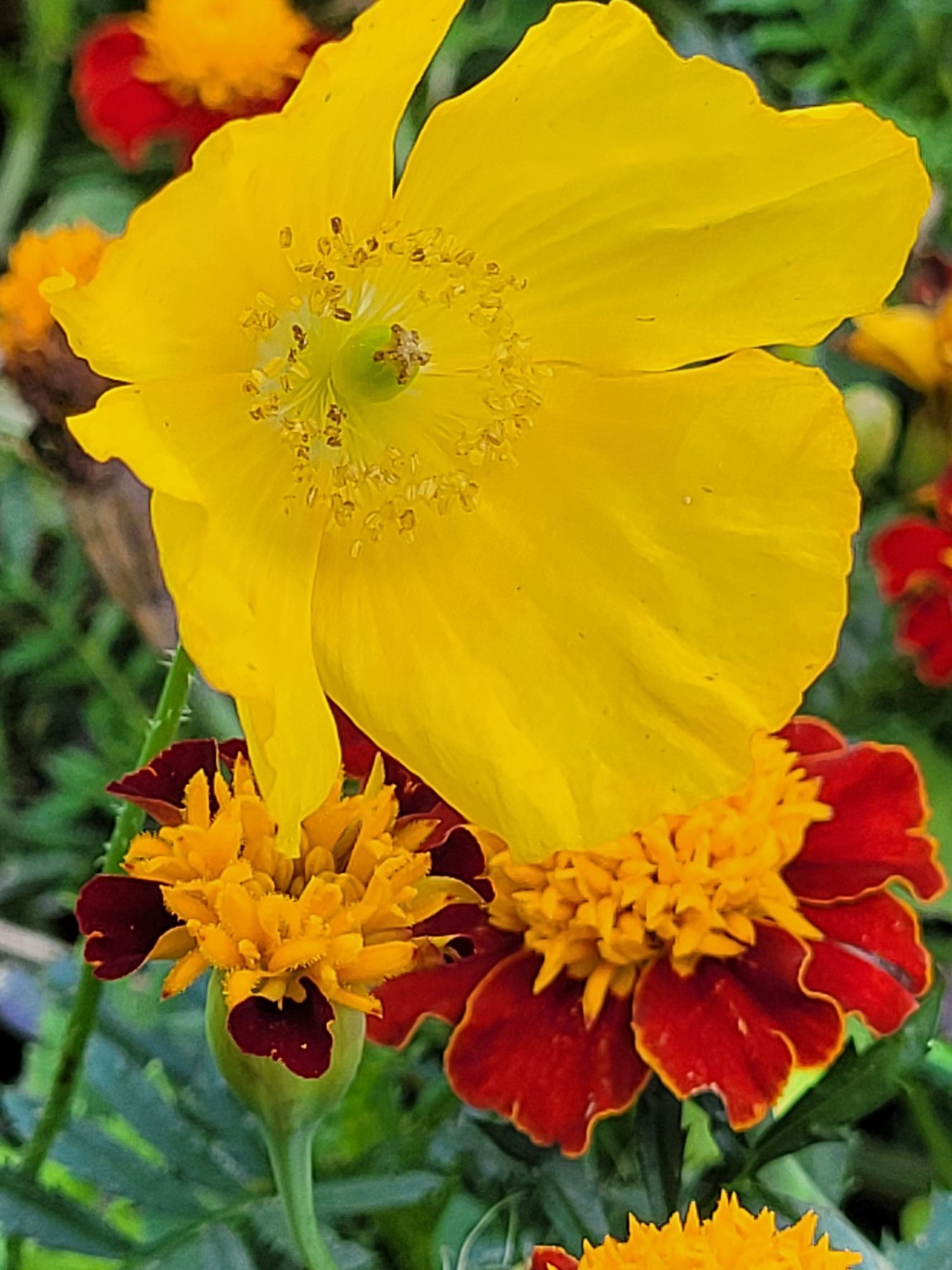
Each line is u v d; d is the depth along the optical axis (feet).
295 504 0.36
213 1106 0.46
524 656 0.37
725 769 0.37
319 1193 0.44
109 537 0.66
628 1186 0.44
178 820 0.37
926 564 0.61
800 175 0.36
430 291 0.38
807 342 0.37
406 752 0.36
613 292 0.37
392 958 0.35
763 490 0.37
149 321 0.32
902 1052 0.42
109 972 0.36
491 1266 0.43
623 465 0.38
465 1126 0.46
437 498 0.38
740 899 0.42
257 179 0.32
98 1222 0.43
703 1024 0.40
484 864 0.39
